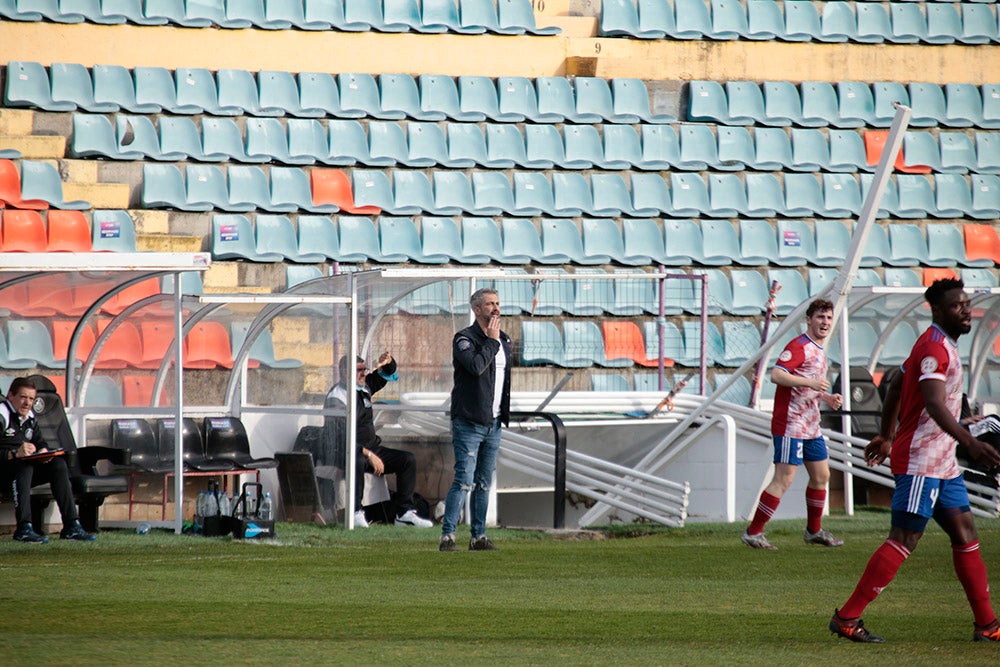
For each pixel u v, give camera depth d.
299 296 39.53
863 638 19.73
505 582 27.20
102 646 18.77
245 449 42.56
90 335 42.03
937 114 74.56
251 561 30.56
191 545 33.97
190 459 41.47
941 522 20.03
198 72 63.88
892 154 38.78
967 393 52.81
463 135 67.12
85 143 60.44
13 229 57.38
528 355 60.72
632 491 45.81
